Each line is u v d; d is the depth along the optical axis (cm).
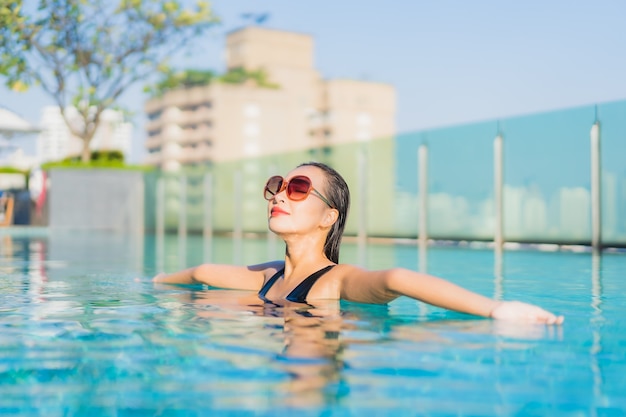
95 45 1684
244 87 6525
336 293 262
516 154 901
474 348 170
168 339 182
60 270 467
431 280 230
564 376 141
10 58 1597
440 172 1012
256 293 297
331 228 277
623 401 122
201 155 6606
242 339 181
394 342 176
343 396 125
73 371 145
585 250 808
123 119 1762
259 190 1409
